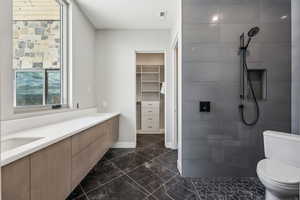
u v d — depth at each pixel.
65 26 2.53
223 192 1.88
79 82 2.83
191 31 2.19
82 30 2.92
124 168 2.51
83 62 2.98
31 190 1.02
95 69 3.56
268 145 1.82
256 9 2.17
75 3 2.64
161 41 3.55
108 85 3.59
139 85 5.34
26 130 1.57
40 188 1.10
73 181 1.54
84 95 3.03
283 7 2.16
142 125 5.05
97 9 2.81
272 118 2.18
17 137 1.32
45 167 1.15
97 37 3.56
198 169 2.22
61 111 2.26
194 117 2.21
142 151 3.30
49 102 2.28
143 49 3.56
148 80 5.32
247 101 2.19
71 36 2.56
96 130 2.15
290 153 1.65
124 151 3.30
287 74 2.18
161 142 3.99
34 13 1.98
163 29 3.55
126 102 3.59
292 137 1.66
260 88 2.23
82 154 1.73
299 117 2.09
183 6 2.18
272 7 2.17
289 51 2.17
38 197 1.08
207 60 2.19
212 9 2.18
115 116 3.20
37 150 1.06
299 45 2.09
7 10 1.41
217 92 2.20
